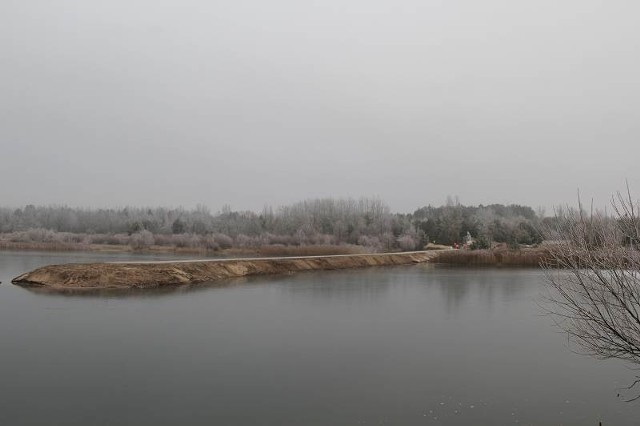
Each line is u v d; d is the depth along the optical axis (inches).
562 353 771.4
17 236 4055.1
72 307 1159.6
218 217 5462.6
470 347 809.5
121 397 558.6
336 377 639.1
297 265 2407.7
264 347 797.2
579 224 360.8
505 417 505.7
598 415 512.4
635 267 333.7
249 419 496.4
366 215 4808.1
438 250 4126.5
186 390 584.1
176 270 1763.0
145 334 883.4
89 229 4987.7
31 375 639.8
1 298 1283.2
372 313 1144.8
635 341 347.6
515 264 2915.8
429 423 489.1
